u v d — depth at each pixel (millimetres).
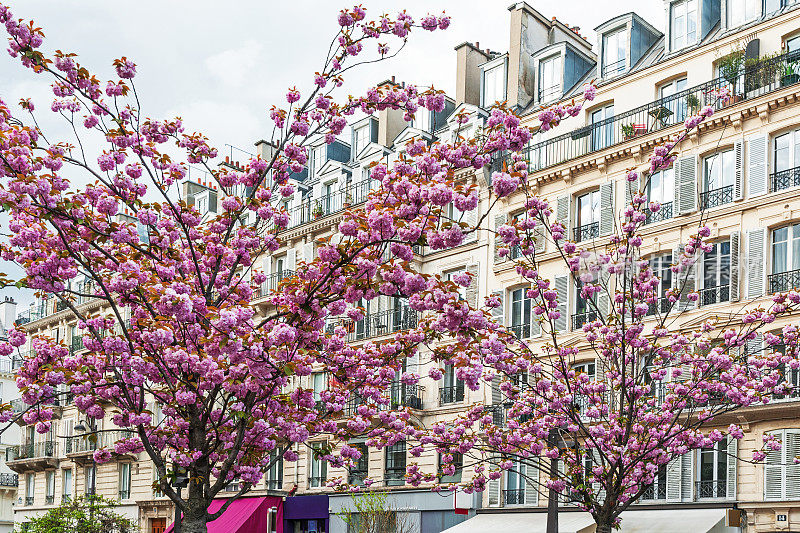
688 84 31578
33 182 12281
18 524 55312
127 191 14195
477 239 36250
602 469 20062
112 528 44875
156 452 15438
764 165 28172
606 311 30281
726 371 20859
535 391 20062
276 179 15773
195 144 15656
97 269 15258
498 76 40969
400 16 14258
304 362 13289
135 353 14023
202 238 15852
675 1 33375
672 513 27875
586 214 33312
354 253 12484
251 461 16016
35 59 13125
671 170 30766
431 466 35719
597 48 35844
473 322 13047
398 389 36906
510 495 32938
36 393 13953
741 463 27031
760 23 29891
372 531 33281
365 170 44188
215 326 12289
